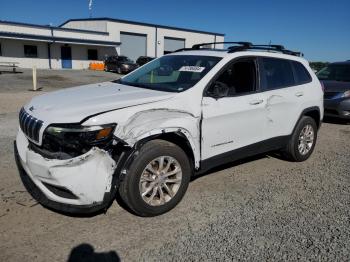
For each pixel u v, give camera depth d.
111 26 42.72
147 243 3.23
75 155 3.20
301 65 5.70
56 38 36.72
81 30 39.91
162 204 3.72
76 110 3.39
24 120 3.68
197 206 4.00
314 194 4.51
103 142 3.23
